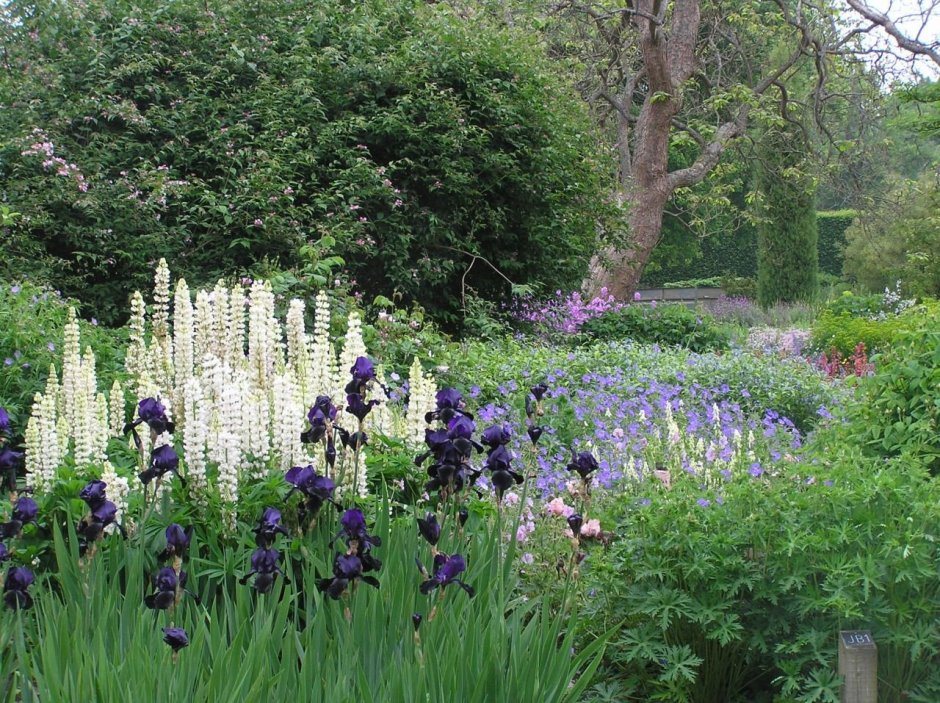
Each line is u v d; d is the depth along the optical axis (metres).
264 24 11.84
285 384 3.89
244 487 3.71
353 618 2.81
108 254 9.72
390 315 8.59
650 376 9.23
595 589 3.85
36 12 11.69
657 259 33.50
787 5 20.72
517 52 12.96
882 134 26.66
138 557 3.00
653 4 18.30
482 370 8.46
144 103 11.02
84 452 4.04
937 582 3.52
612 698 3.61
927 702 3.39
